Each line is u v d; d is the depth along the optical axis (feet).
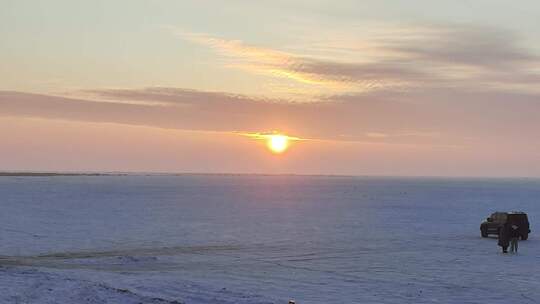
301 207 281.54
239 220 191.11
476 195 523.29
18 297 52.42
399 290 70.38
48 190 508.53
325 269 87.66
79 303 51.13
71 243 120.67
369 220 200.85
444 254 107.55
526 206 330.75
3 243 118.01
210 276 78.89
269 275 81.15
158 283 64.90
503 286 73.67
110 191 499.51
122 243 121.80
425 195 504.43
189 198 372.58
